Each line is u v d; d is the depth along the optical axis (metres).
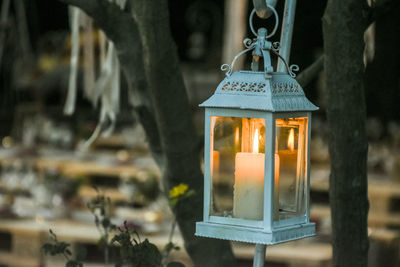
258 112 1.38
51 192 5.28
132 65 2.04
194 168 2.01
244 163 1.43
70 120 8.45
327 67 1.68
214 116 1.45
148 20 1.81
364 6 1.64
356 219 1.76
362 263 1.79
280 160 1.42
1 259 4.89
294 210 1.48
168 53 1.85
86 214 5.20
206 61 9.70
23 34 7.95
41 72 8.80
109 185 6.93
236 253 4.13
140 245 1.70
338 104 1.68
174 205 1.93
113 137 7.80
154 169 6.30
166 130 1.94
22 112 8.54
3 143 8.26
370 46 2.47
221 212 1.48
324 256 4.04
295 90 1.46
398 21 5.97
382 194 5.61
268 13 1.50
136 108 2.09
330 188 1.77
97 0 1.94
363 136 1.70
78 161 6.82
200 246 2.07
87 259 4.89
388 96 8.16
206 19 10.45
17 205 5.49
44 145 8.02
